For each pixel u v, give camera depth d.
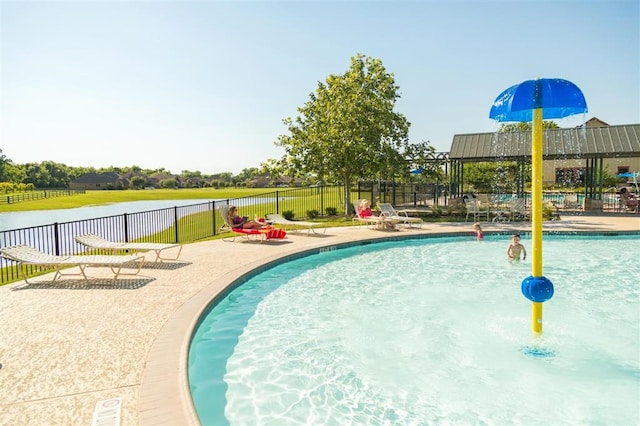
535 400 4.54
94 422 3.33
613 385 4.86
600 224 17.02
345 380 4.93
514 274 10.11
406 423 4.09
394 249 13.33
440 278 9.73
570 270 10.42
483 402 4.49
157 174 135.00
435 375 5.07
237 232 13.46
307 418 4.13
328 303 7.85
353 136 21.36
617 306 7.63
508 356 5.58
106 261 7.98
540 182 5.21
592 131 22.31
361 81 22.97
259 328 6.59
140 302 6.65
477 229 14.73
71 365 4.38
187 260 10.22
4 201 49.34
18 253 8.10
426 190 30.89
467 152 23.86
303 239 13.81
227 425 3.99
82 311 6.18
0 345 4.91
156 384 3.92
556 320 6.89
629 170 40.66
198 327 5.99
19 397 3.73
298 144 22.47
